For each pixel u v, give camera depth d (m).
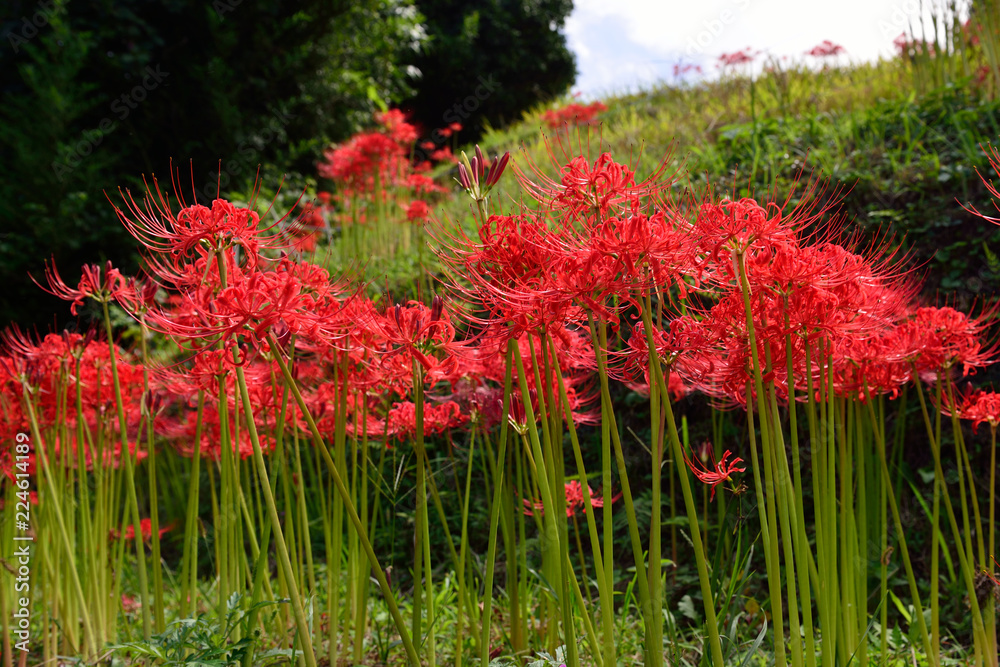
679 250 1.68
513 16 20.80
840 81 8.00
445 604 3.23
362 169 7.14
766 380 1.80
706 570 1.70
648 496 3.91
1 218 7.35
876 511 3.36
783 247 1.75
